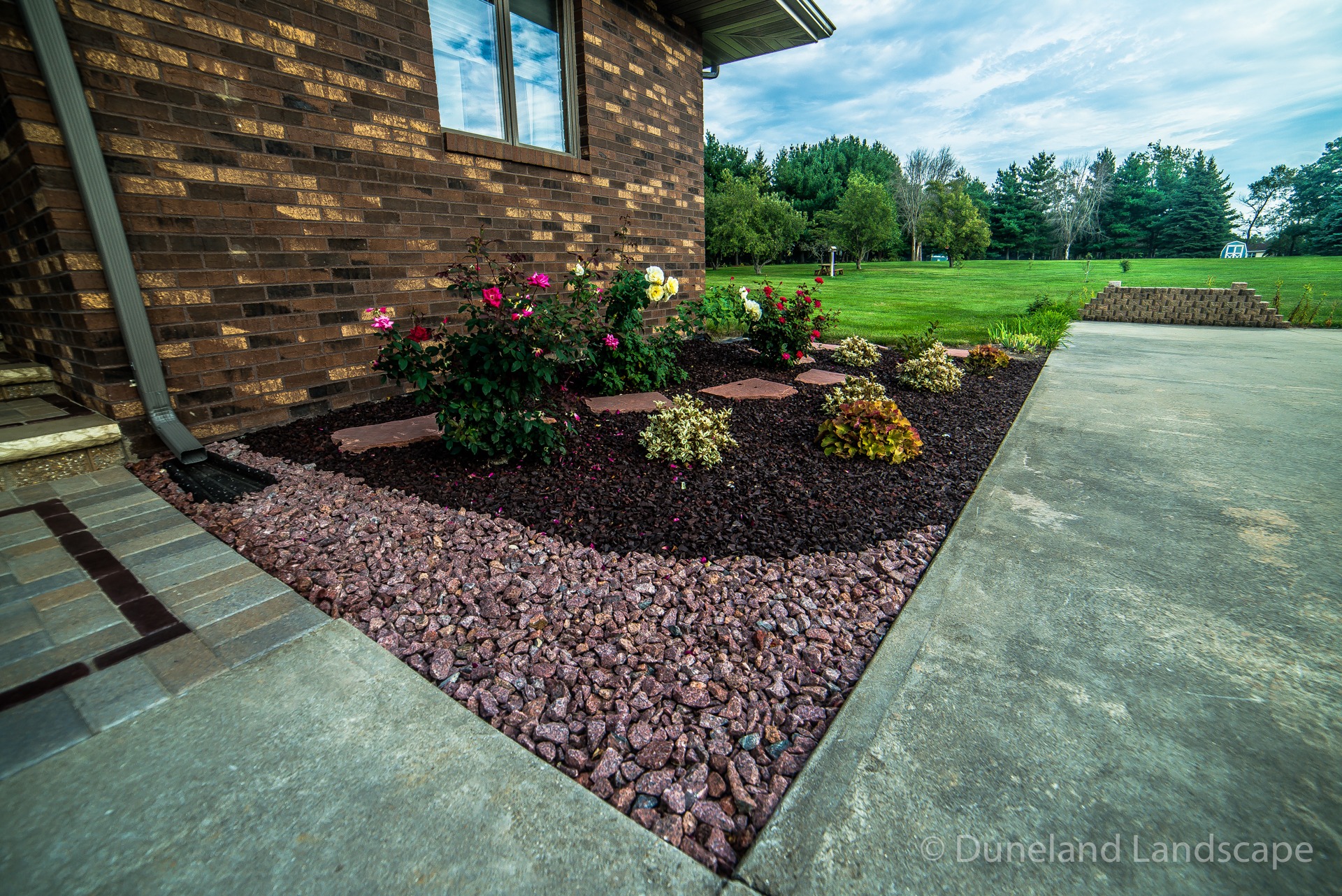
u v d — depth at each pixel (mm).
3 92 2600
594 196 5594
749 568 2203
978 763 1347
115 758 1268
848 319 11156
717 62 7707
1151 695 1568
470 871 1055
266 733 1356
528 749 1387
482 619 1859
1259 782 1290
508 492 2738
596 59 5430
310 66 3484
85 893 979
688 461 3131
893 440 3363
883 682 1623
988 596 2066
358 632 1749
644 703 1540
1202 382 5820
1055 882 1072
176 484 2812
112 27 2756
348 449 3164
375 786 1228
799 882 1072
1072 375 6223
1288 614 1949
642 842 1137
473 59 4559
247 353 3395
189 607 1841
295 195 3492
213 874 1021
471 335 3090
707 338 7168
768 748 1418
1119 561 2326
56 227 2699
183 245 3080
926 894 1050
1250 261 32969
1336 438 3941
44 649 1624
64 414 3146
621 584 2062
